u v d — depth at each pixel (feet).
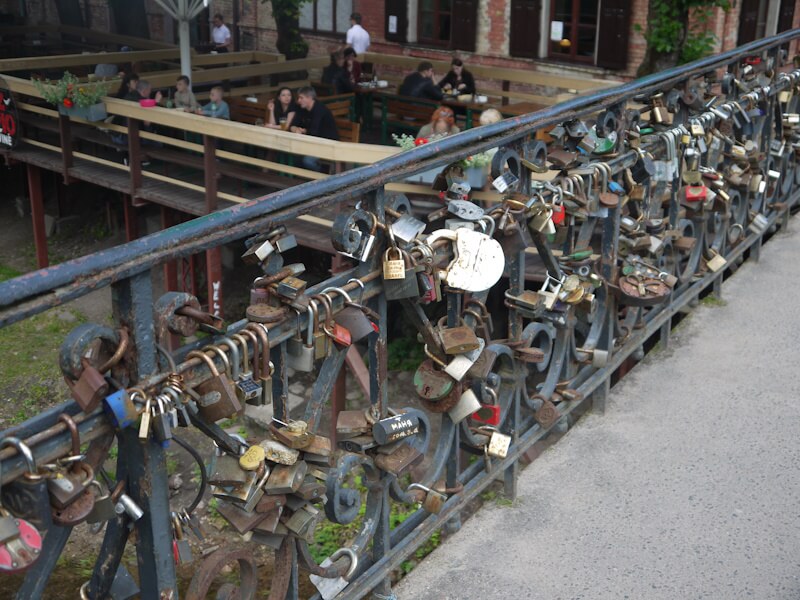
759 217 16.96
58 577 20.75
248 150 41.32
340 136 40.75
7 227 54.39
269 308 6.06
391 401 34.68
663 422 12.22
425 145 7.66
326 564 7.65
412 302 7.91
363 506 24.29
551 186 9.87
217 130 33.35
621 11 51.62
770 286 16.46
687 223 14.07
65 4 75.36
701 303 15.79
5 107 44.78
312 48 69.10
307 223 33.88
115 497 5.41
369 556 8.42
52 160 43.68
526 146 9.28
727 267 16.49
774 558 9.64
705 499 10.61
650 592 9.16
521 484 10.89
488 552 9.71
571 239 10.76
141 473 5.45
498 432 9.69
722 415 12.37
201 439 30.66
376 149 28.84
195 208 36.88
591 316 11.73
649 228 12.73
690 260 14.80
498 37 58.13
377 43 64.54
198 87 46.34
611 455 11.47
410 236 7.31
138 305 5.07
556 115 9.68
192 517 6.11
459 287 8.21
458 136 8.08
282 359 6.39
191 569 21.74
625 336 12.63
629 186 11.94
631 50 52.34
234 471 6.15
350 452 7.70
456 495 9.36
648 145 12.35
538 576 9.37
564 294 10.22
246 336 5.82
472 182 24.62
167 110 35.94
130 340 5.11
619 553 9.71
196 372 5.50
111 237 51.24
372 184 6.92
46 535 4.84
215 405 5.47
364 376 32.50
